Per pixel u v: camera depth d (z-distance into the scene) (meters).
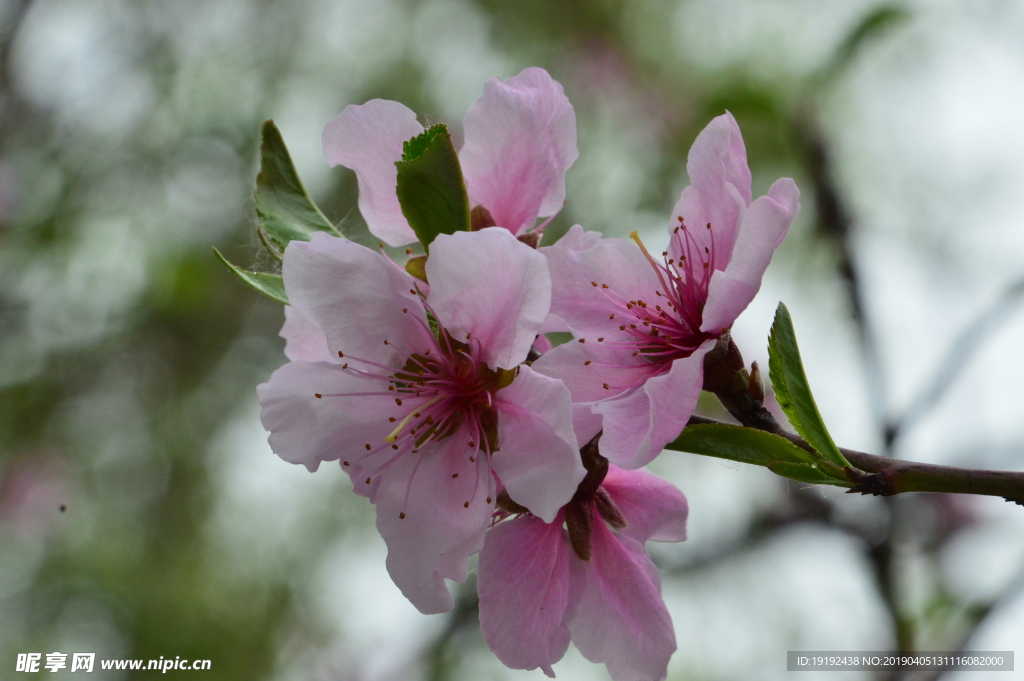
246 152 8.34
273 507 8.40
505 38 8.02
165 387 8.62
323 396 1.89
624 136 7.13
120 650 7.43
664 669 1.87
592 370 1.94
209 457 8.53
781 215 1.73
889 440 3.23
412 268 1.90
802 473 1.58
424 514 1.84
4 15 7.48
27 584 7.90
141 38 8.45
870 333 3.48
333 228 2.05
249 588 8.03
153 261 8.30
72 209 8.20
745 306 1.79
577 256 2.03
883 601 3.70
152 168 8.40
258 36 8.57
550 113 2.08
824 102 4.42
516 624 1.82
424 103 7.95
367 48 8.45
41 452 8.40
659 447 1.63
